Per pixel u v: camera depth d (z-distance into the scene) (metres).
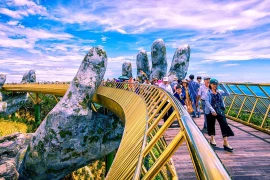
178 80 10.48
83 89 16.44
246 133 7.45
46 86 29.97
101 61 17.56
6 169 13.44
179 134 1.43
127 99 9.61
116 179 2.78
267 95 7.70
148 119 3.29
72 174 19.39
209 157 0.80
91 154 16.00
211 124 5.88
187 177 3.94
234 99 11.27
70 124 15.52
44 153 15.17
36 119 35.09
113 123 17.16
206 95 5.71
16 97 42.56
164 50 39.47
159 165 1.45
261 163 4.60
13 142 18.31
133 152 2.90
